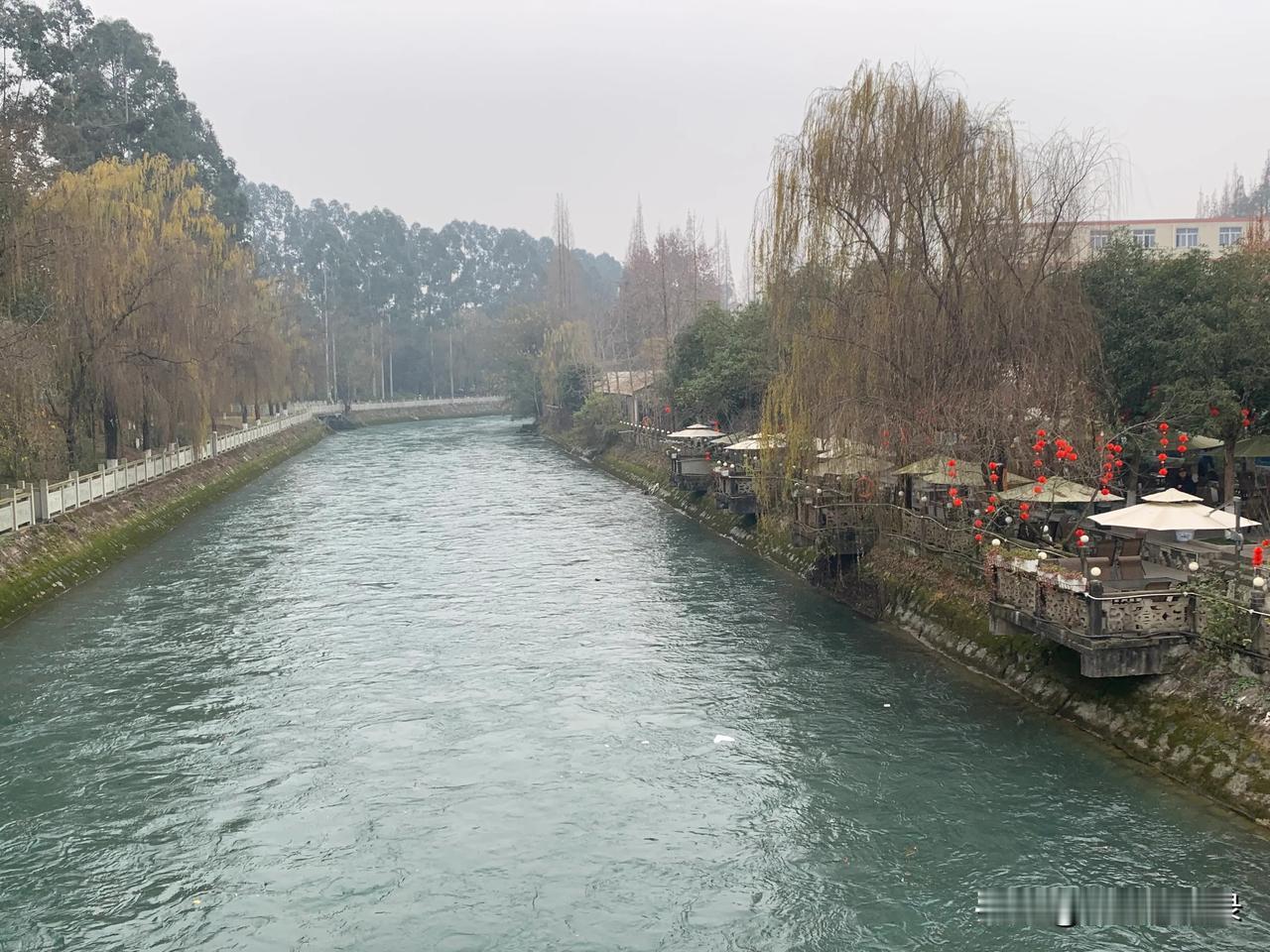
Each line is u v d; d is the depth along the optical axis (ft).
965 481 80.69
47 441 119.34
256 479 214.69
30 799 55.83
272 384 242.78
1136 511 61.26
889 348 85.25
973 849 48.85
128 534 128.98
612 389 283.59
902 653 79.15
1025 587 62.69
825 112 90.94
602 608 96.58
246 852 50.34
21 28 198.80
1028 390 81.30
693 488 155.43
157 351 150.30
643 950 42.16
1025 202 85.81
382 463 251.60
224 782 58.03
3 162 109.29
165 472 163.94
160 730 65.77
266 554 125.59
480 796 56.24
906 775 56.80
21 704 70.54
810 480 98.37
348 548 129.59
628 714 68.08
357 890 46.96
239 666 78.89
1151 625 56.08
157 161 178.09
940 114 86.58
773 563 114.83
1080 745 58.65
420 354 541.34
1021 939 41.96
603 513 159.43
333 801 55.72
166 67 267.18
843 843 50.16
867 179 87.15
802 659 78.28
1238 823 48.39
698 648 82.53
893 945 42.11
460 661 80.02
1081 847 48.14
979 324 83.20
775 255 94.43
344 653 82.58
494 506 169.27
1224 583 58.08
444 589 105.50
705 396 156.46
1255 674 52.29
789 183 93.04
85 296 127.75
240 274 222.69
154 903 45.88
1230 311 88.79
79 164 191.42
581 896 46.26
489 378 436.76
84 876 48.16
